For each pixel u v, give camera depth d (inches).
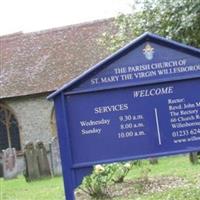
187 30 354.9
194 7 340.2
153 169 605.6
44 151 755.4
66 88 227.3
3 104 1075.9
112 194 420.5
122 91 228.8
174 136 228.5
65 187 226.2
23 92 1058.1
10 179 800.3
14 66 1116.5
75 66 1072.8
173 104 229.6
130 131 227.9
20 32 1213.7
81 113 228.1
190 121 229.6
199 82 231.0
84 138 227.6
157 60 230.8
